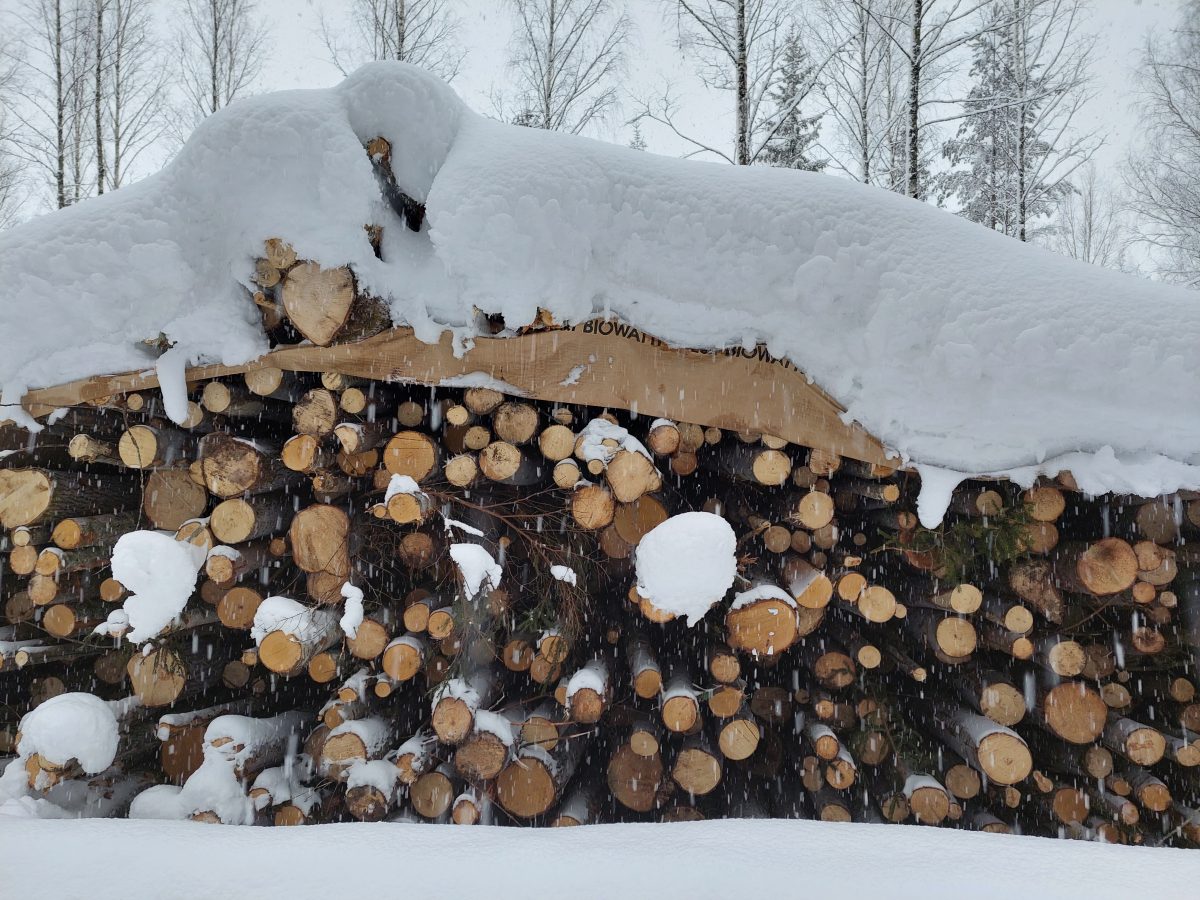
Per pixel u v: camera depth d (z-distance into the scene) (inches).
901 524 120.8
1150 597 111.2
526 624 119.9
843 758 115.1
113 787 118.5
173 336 115.3
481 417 125.5
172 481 124.3
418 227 127.6
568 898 67.1
